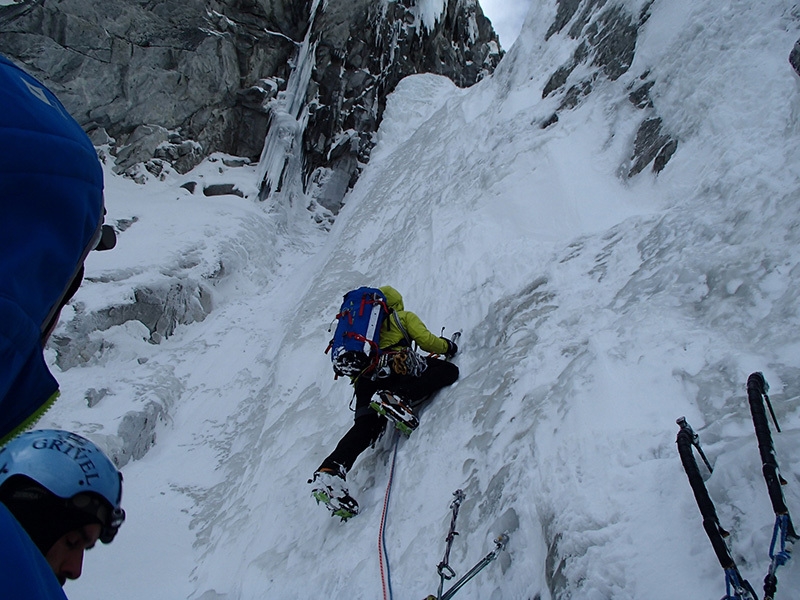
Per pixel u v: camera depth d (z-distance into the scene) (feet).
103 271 27.48
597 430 7.61
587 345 9.42
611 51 18.52
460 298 15.51
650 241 11.46
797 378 6.60
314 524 12.21
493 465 8.92
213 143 41.19
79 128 2.96
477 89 31.55
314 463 14.48
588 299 11.41
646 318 9.05
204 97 40.65
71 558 4.19
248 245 34.58
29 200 2.58
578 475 7.18
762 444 5.19
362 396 11.97
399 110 46.24
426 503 9.68
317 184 43.60
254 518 14.53
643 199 13.60
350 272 26.11
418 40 50.57
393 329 12.30
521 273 14.44
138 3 38.96
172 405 23.90
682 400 7.32
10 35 35.94
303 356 21.88
